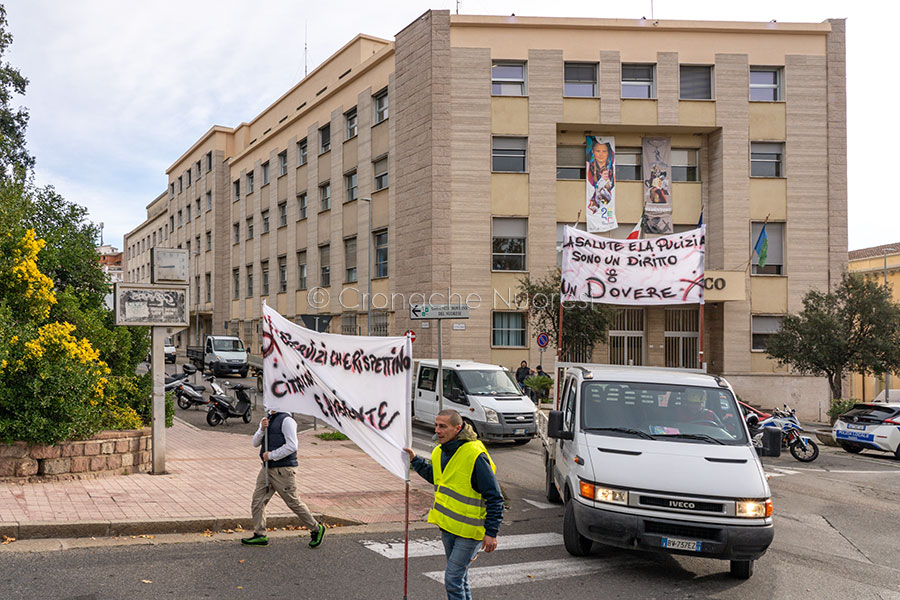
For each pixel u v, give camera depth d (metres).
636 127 28.58
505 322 27.92
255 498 7.02
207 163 53.88
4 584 5.54
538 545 7.57
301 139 38.88
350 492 9.70
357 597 5.64
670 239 12.12
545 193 27.95
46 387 8.86
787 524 9.19
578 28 28.28
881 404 17.20
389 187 30.62
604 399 7.74
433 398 16.86
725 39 28.80
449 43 27.91
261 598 5.54
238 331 47.97
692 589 6.23
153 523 7.25
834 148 28.97
